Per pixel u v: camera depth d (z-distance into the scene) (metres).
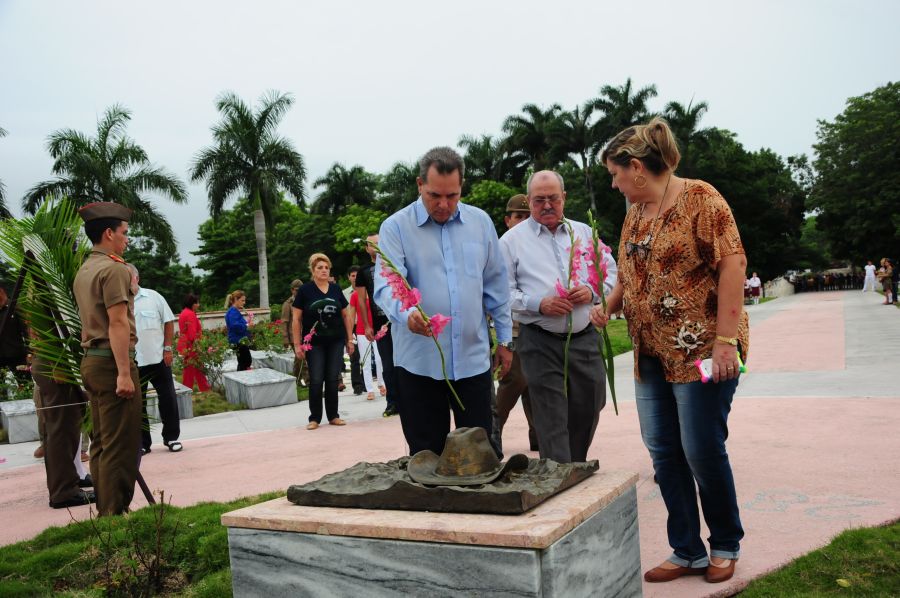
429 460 2.46
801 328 16.95
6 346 5.93
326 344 8.05
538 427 4.10
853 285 63.81
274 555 2.26
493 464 2.37
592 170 48.31
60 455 5.23
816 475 4.42
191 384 12.52
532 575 1.85
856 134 52.53
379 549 2.07
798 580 2.95
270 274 62.88
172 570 3.56
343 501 2.31
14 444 8.88
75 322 4.66
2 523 4.87
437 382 3.40
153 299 7.21
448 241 3.41
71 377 4.67
